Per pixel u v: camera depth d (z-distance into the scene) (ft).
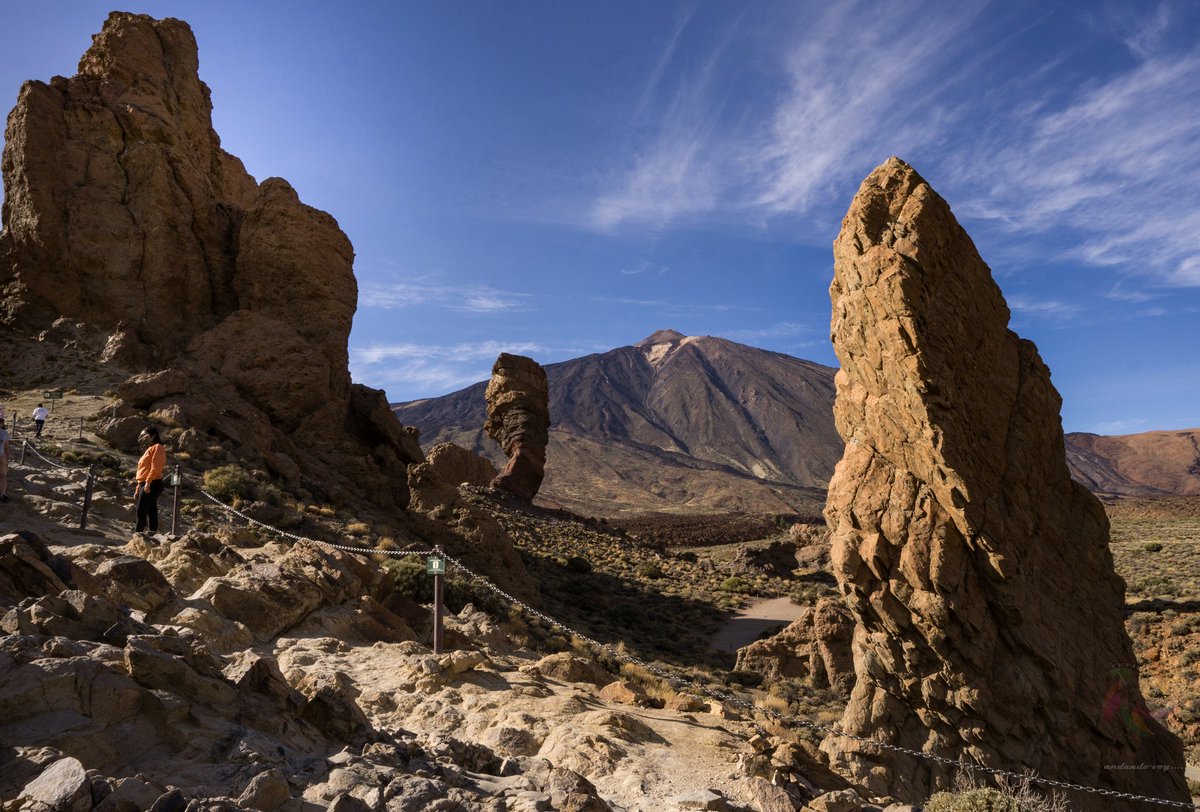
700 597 198.39
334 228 156.35
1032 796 52.47
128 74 156.25
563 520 278.26
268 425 127.65
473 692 38.75
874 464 69.00
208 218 154.40
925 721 66.23
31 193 139.95
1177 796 65.00
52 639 23.17
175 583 46.29
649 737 35.32
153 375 118.62
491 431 315.17
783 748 35.22
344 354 153.99
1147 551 239.50
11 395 115.03
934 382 64.08
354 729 26.81
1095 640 67.72
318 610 49.06
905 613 65.31
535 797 22.47
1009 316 71.67
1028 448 68.18
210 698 23.89
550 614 129.08
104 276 141.90
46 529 57.31
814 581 239.50
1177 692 128.26
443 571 47.14
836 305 73.26
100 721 20.53
